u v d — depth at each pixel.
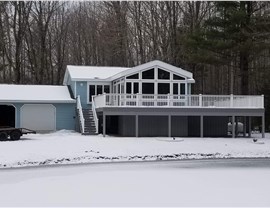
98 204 11.73
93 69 38.62
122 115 30.64
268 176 16.50
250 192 13.39
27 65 52.34
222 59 36.16
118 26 54.59
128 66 54.56
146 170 17.92
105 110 29.36
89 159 20.91
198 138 29.45
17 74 49.66
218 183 14.95
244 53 35.47
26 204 11.70
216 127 32.53
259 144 26.50
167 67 33.22
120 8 54.66
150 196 12.77
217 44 34.16
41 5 51.19
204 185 14.56
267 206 11.52
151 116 30.73
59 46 54.16
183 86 33.66
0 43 48.38
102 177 16.08
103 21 55.75
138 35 55.12
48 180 15.40
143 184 14.66
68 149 22.53
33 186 14.23
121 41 54.47
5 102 33.59
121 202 11.97
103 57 55.47
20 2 49.66
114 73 37.84
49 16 51.62
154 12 53.91
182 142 26.52
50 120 34.94
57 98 35.06
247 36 34.28
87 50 56.72
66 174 16.75
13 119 34.44
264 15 35.19
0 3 49.22
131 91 32.75
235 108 30.42
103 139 27.30
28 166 18.91
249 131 32.28
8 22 50.03
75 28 56.88
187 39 36.88
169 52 51.88
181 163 20.31
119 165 19.42
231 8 35.41
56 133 32.44
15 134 27.00
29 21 51.41
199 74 52.62
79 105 33.28
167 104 30.64
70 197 12.60
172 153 22.89
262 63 47.03
